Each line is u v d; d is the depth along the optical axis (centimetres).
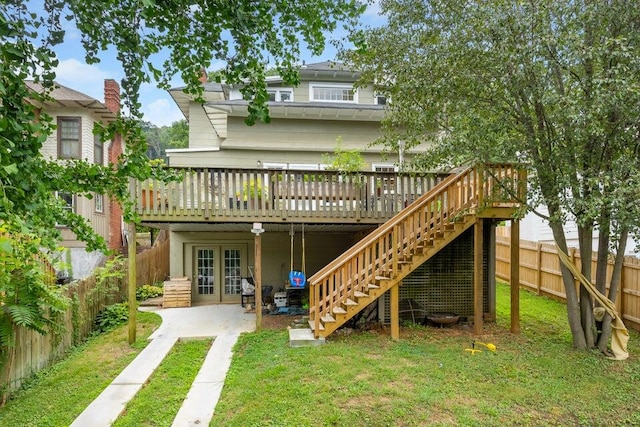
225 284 1149
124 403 482
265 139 1174
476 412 445
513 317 730
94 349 698
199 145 1318
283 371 550
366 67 776
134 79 312
